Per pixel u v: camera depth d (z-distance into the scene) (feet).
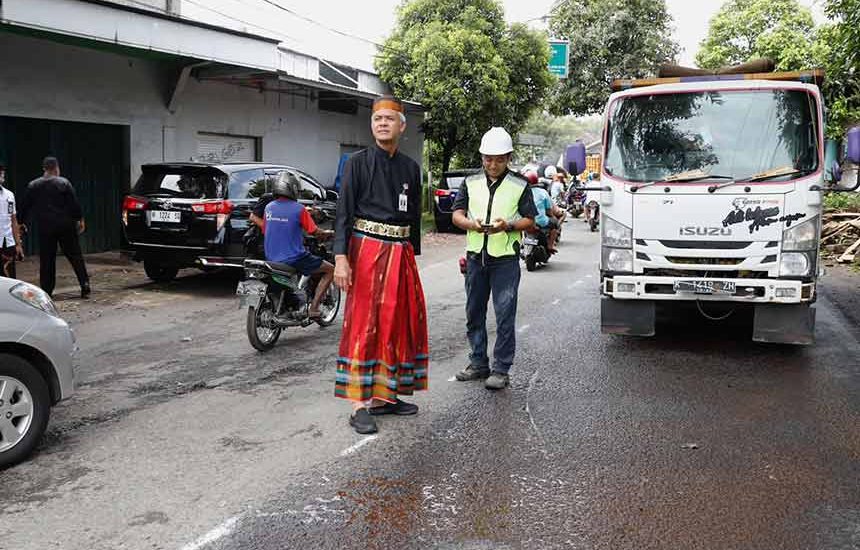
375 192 16.61
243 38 46.03
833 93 49.16
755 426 16.97
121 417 17.51
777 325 22.40
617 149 23.68
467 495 13.33
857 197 65.36
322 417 17.53
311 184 38.73
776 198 21.74
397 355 17.15
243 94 56.03
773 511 12.73
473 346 20.67
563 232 68.85
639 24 105.09
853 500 13.15
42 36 37.32
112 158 45.98
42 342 15.10
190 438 16.11
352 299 16.69
